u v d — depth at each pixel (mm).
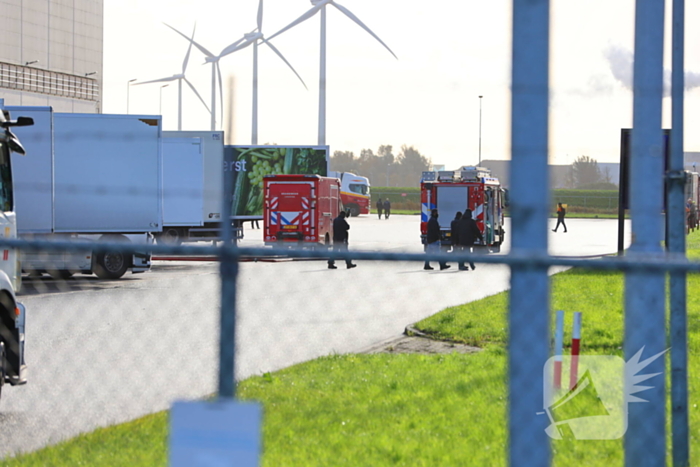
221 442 12828
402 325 55562
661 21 19766
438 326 51938
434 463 23469
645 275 19516
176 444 12891
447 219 128500
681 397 22797
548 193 15586
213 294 73125
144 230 90062
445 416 28672
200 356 41344
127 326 52344
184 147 119562
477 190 127250
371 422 27891
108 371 37500
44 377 36375
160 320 55375
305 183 123250
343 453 24250
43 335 48531
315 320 57844
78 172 89000
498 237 135250
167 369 37906
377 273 102125
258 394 31797
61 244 13852
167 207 119688
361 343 47625
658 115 19750
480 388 33125
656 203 19703
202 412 12859
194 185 120250
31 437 27047
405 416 28703
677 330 22781
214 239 126125
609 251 131375
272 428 26766
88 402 31688
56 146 88438
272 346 46312
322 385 33688
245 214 144750
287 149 145875
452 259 13773
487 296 69062
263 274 98938
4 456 24625
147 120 90062
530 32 15539
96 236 89062
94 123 89188
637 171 19812
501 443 25422
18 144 37781
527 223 15570
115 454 23844
